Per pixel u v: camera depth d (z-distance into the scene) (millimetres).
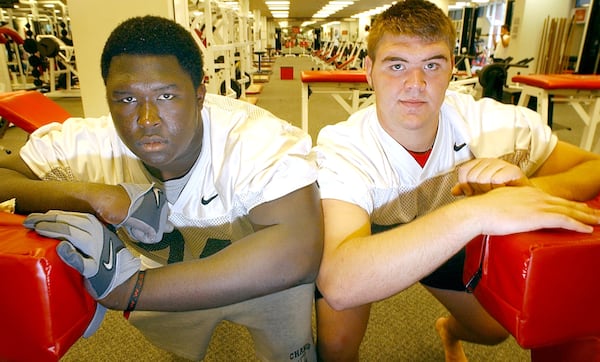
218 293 673
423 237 697
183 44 704
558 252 561
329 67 12703
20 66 8102
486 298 676
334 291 752
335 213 876
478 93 7559
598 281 586
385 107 999
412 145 1057
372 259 722
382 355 1451
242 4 9148
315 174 801
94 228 613
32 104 1770
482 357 1438
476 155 1104
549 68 8164
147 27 679
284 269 714
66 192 741
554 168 1140
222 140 866
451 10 15570
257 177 792
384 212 1077
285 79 11352
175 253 1054
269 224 768
